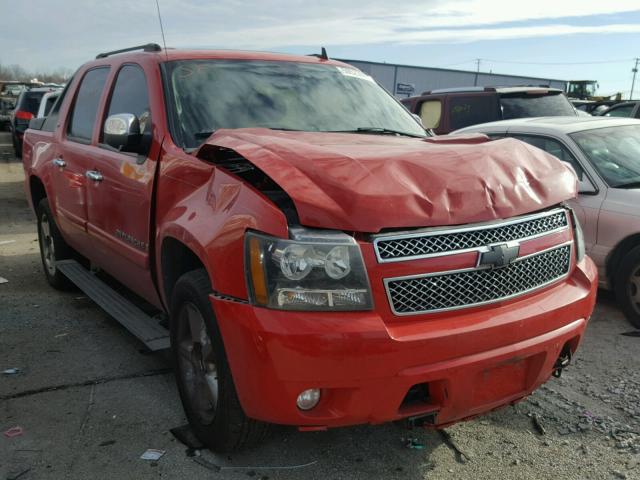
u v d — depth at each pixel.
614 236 5.22
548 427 3.48
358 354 2.44
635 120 6.50
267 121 3.83
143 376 4.01
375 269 2.52
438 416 2.70
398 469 3.05
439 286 2.62
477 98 10.07
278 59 4.41
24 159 6.34
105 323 4.98
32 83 31.70
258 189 2.76
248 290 2.56
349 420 2.56
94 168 4.42
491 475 3.02
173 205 3.32
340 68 4.63
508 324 2.71
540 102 9.98
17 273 6.53
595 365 4.34
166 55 4.10
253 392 2.59
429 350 2.53
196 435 3.21
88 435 3.29
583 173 5.57
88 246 4.88
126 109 4.24
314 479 2.95
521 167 3.09
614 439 3.37
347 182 2.60
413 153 2.92
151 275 3.70
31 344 4.53
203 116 3.71
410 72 33.28
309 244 2.47
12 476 2.92
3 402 3.64
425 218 2.59
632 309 5.08
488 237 2.74
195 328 3.12
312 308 2.47
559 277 3.09
